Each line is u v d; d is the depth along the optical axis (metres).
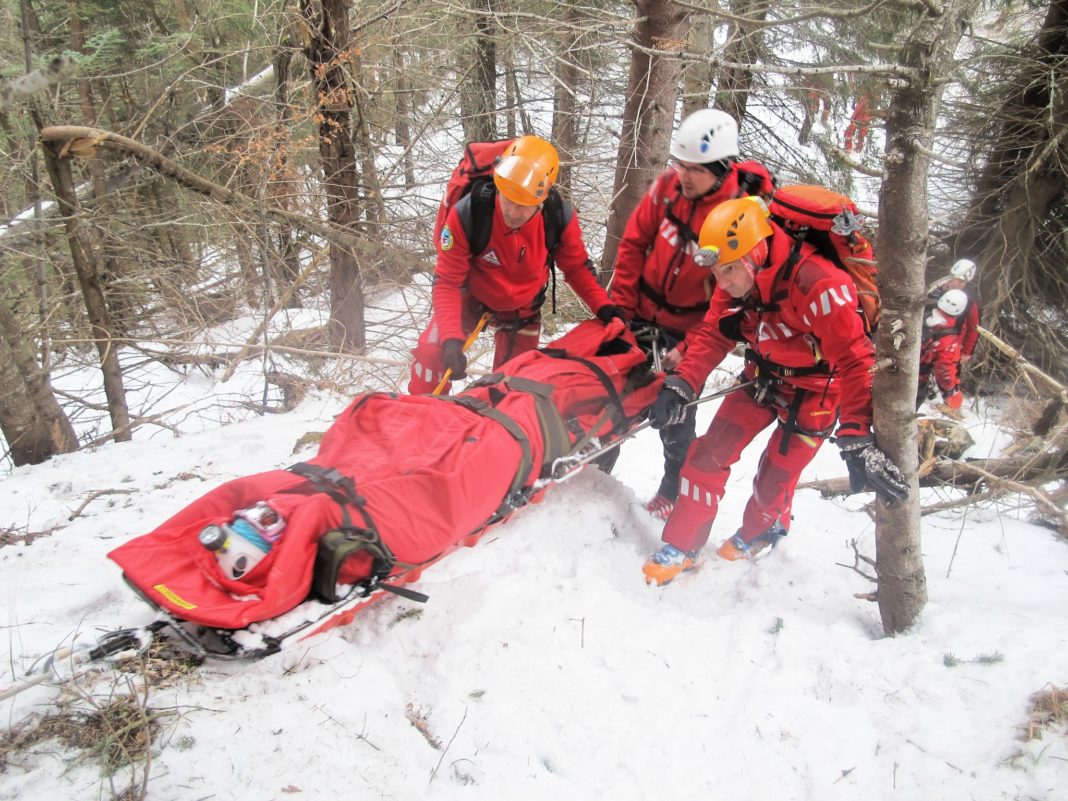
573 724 2.47
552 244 3.78
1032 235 8.53
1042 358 8.74
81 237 6.07
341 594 2.52
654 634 2.94
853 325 2.72
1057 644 2.62
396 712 2.36
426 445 2.92
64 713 2.10
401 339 7.67
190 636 2.38
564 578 3.20
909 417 2.72
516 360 3.56
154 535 2.49
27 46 5.71
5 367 5.36
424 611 2.83
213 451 5.33
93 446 6.14
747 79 9.82
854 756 2.35
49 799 1.85
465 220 3.54
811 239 2.85
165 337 7.77
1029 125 8.54
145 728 2.04
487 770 2.23
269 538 2.38
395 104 9.01
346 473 2.78
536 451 3.12
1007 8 9.00
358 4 8.50
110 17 10.19
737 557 3.67
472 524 2.86
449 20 8.86
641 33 5.70
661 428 3.46
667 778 2.30
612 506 3.76
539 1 9.09
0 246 5.97
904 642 2.86
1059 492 4.49
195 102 10.67
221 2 10.13
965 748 2.29
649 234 3.70
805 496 4.87
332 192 7.02
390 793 2.04
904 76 2.30
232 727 2.11
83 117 9.77
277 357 8.27
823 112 9.91
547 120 11.66
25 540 3.62
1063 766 2.14
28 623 2.63
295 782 1.99
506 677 2.60
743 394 3.42
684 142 3.16
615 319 3.78
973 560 3.84
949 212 9.54
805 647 2.88
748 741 2.43
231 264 8.02
